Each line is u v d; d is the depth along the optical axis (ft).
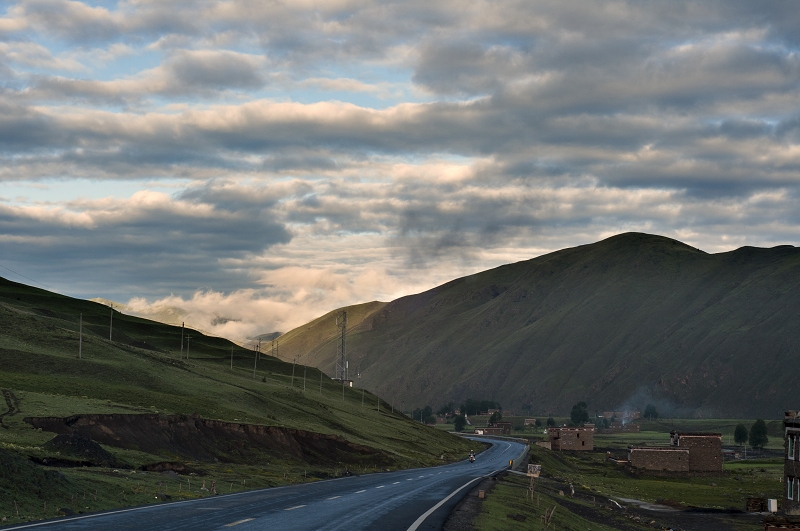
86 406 274.16
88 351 442.09
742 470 580.30
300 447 347.56
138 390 356.38
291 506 137.69
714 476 521.24
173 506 130.41
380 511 136.15
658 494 391.45
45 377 338.34
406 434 580.30
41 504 120.57
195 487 176.24
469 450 612.70
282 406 469.57
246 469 252.21
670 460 525.75
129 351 497.46
